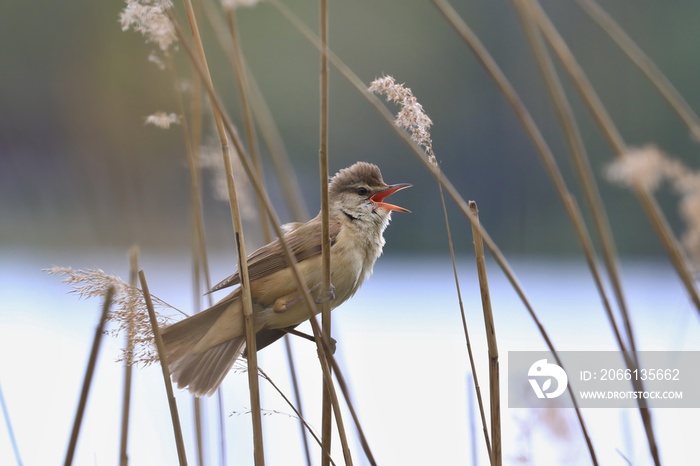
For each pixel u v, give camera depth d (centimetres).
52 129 1847
